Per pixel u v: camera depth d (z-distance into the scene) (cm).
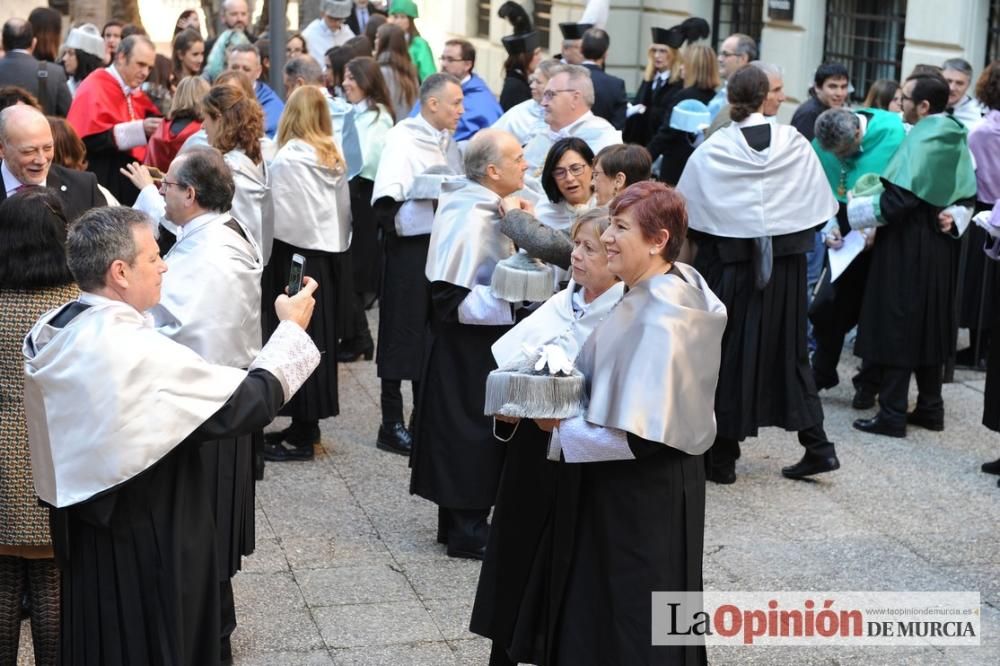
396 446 705
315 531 596
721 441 658
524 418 393
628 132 1049
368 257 869
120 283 360
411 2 1152
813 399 654
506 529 411
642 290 375
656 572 379
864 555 577
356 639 493
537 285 509
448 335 555
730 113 650
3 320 422
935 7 1075
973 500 646
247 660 475
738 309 641
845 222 798
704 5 1417
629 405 365
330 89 930
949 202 709
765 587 543
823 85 850
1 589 439
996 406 661
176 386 357
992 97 800
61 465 355
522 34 1018
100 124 796
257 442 652
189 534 376
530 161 676
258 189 609
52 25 996
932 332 725
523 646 404
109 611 368
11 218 423
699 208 640
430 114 695
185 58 910
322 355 673
